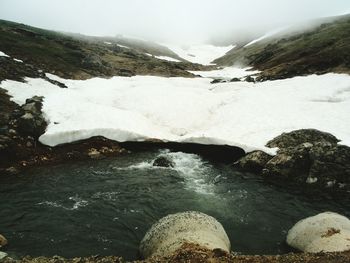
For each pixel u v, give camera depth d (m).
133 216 18.48
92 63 60.88
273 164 24.33
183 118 34.06
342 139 25.70
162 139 29.52
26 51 55.31
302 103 34.62
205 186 22.64
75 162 25.95
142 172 24.70
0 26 72.06
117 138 28.91
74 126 28.84
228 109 35.38
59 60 58.06
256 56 111.56
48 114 30.06
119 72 64.50
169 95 38.81
